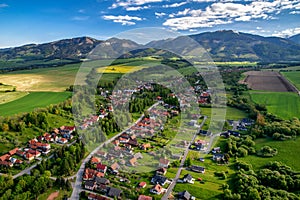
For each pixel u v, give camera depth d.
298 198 66.62
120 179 76.19
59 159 84.31
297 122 118.31
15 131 106.94
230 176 80.06
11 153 90.44
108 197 69.06
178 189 72.12
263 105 143.00
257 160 90.75
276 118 125.75
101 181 74.38
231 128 118.44
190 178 76.06
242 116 134.00
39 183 70.06
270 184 74.12
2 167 82.44
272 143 102.94
